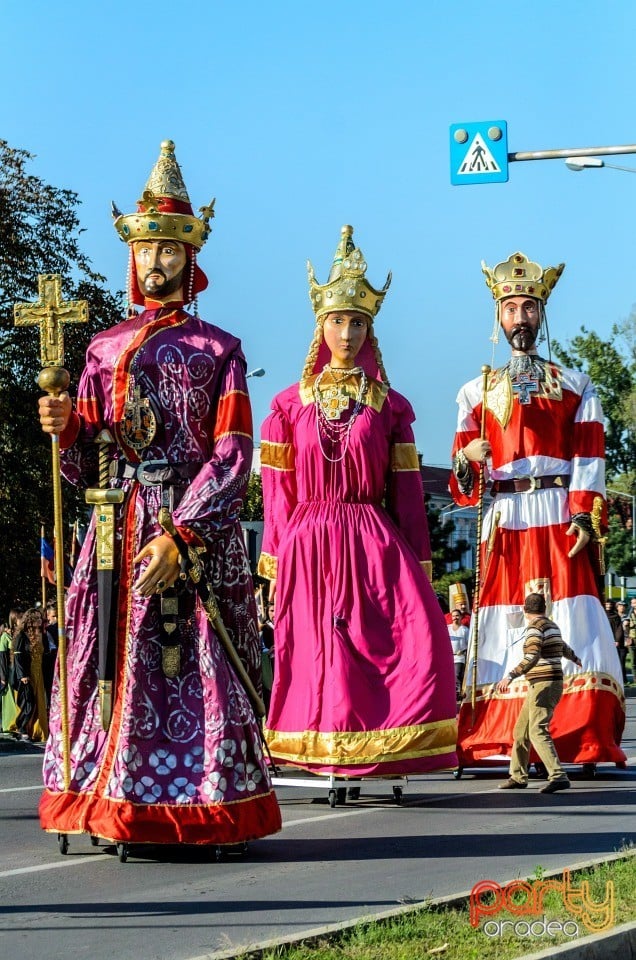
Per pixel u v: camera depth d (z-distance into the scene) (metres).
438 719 12.27
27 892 8.48
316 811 12.05
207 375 9.78
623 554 62.72
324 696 12.39
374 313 13.23
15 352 39.69
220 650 9.52
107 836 9.13
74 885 8.67
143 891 8.48
